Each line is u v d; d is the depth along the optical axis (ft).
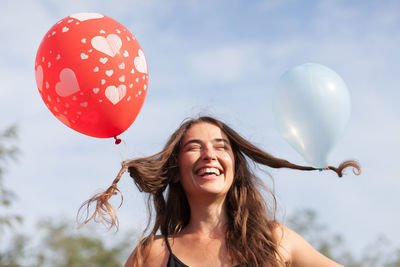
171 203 12.87
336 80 11.83
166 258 11.48
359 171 12.17
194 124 12.57
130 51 11.77
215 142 12.26
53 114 12.13
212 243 11.55
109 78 11.42
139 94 11.93
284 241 11.74
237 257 11.35
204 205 11.87
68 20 11.82
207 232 11.74
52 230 52.70
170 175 12.78
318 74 11.78
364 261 49.21
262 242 11.69
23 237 45.47
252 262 11.34
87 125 11.84
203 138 12.28
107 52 11.47
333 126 11.51
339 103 11.59
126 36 11.95
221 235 11.72
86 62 11.34
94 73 11.35
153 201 13.03
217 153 12.15
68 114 11.75
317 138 11.55
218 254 11.39
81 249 53.62
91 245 54.19
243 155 13.08
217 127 12.61
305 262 11.50
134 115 12.07
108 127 11.90
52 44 11.54
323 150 11.64
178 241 11.68
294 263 11.62
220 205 11.94
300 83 11.68
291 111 11.64
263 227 11.94
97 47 11.44
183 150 12.35
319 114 11.46
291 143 11.93
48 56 11.53
